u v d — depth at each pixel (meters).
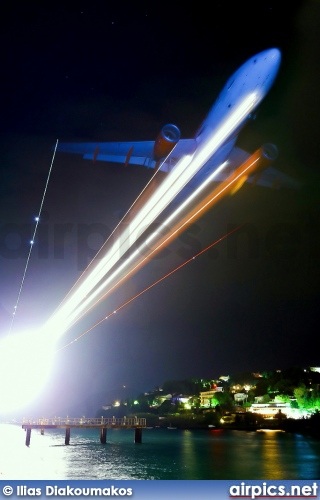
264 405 197.38
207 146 57.09
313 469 60.59
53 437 132.00
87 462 67.25
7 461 67.38
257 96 53.69
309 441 114.00
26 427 91.38
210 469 60.38
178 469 60.19
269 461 69.56
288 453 82.50
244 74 53.44
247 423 187.75
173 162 61.09
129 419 94.12
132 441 116.62
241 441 116.38
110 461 68.88
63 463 66.00
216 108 56.59
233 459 72.44
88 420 93.38
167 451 86.25
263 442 113.88
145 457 75.44
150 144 63.00
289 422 171.75
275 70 52.19
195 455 78.19
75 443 106.44
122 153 64.50
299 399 186.62
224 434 153.38
